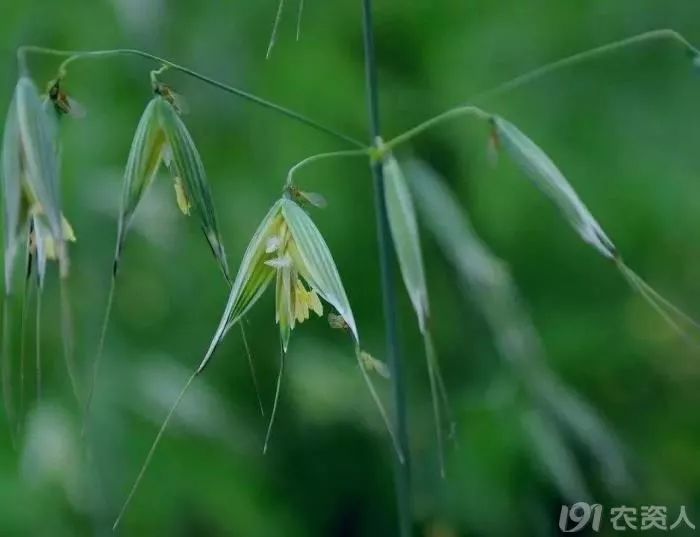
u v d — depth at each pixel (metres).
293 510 0.50
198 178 0.37
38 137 0.37
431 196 0.47
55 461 0.46
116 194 0.49
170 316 0.52
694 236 0.52
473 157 0.53
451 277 0.53
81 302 0.49
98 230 0.49
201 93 0.53
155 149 0.37
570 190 0.38
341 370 0.50
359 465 0.50
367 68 0.38
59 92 0.37
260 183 0.53
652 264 0.53
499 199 0.53
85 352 0.49
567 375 0.53
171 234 0.49
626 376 0.53
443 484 0.49
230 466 0.49
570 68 0.54
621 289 0.54
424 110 0.54
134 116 0.53
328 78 0.53
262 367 0.51
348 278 0.53
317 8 0.56
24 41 0.53
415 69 0.56
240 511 0.49
